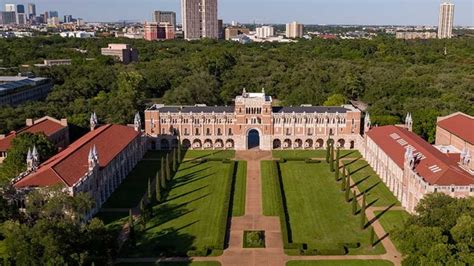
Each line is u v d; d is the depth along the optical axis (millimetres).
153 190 180875
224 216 154500
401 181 167250
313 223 151375
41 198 119250
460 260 99438
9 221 107625
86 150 172500
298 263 126812
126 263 126062
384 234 142625
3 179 156250
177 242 138125
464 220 106438
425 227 108812
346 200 169125
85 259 100625
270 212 161250
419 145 178500
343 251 130875
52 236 98438
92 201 125438
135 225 147000
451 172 146500
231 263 127062
